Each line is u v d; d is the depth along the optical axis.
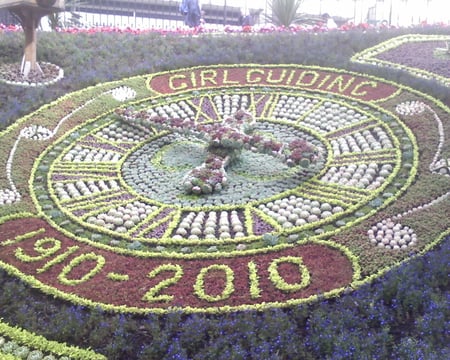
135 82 16.81
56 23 23.00
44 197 11.36
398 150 12.30
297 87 16.30
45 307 7.90
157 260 9.09
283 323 7.06
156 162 13.02
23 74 16.50
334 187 11.21
